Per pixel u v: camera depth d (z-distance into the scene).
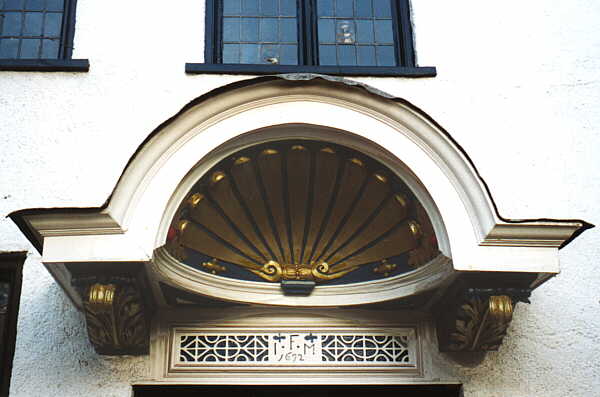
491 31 5.97
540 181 5.48
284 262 5.30
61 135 5.43
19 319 4.97
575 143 5.61
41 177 5.30
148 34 5.81
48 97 5.54
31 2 6.03
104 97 5.56
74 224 4.30
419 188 4.68
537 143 5.59
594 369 5.05
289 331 5.20
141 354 4.97
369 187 5.05
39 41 5.91
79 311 4.98
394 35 6.12
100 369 4.89
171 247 4.76
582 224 4.42
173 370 5.01
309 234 5.35
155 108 5.54
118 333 4.68
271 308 5.19
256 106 4.73
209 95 4.59
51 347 4.92
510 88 5.75
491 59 5.86
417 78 5.74
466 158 4.56
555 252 4.49
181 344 5.10
